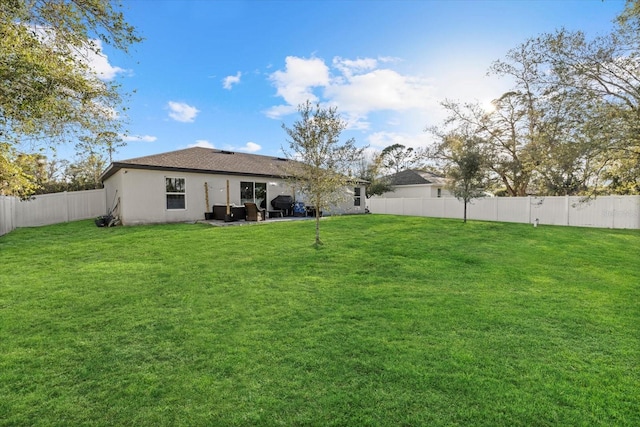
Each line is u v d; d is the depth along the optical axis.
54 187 21.27
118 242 9.86
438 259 8.09
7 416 2.62
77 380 3.13
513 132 21.30
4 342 3.88
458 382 3.03
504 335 4.05
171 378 3.15
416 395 2.85
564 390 2.91
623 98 9.31
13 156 6.18
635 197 14.18
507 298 5.43
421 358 3.47
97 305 5.06
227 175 16.03
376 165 36.31
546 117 11.64
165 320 4.53
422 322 4.43
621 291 5.86
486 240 10.69
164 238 10.39
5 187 7.00
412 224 14.17
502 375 3.15
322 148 9.17
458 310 4.86
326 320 4.51
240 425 2.52
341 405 2.73
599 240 11.08
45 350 3.70
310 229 12.29
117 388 3.00
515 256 8.55
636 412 2.63
